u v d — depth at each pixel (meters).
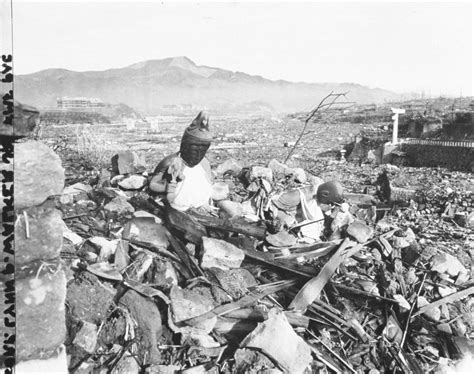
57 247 2.72
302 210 6.52
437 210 8.48
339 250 5.45
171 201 5.75
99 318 4.00
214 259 4.78
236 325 4.30
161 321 4.16
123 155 6.97
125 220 5.57
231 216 5.87
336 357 4.48
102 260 4.58
